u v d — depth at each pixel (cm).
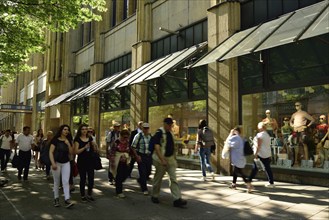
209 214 584
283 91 962
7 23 1118
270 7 1059
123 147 760
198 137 969
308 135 895
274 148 988
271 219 545
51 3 1030
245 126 1062
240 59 1095
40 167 1323
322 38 864
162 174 677
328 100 848
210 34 1217
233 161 794
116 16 2153
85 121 2419
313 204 639
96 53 2302
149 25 1694
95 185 912
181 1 1460
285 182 917
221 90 1124
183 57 1257
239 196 724
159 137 659
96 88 1905
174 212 604
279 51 976
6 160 1258
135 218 568
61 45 3198
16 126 5228
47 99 3316
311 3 941
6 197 760
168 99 1458
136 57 1744
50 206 667
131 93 1720
